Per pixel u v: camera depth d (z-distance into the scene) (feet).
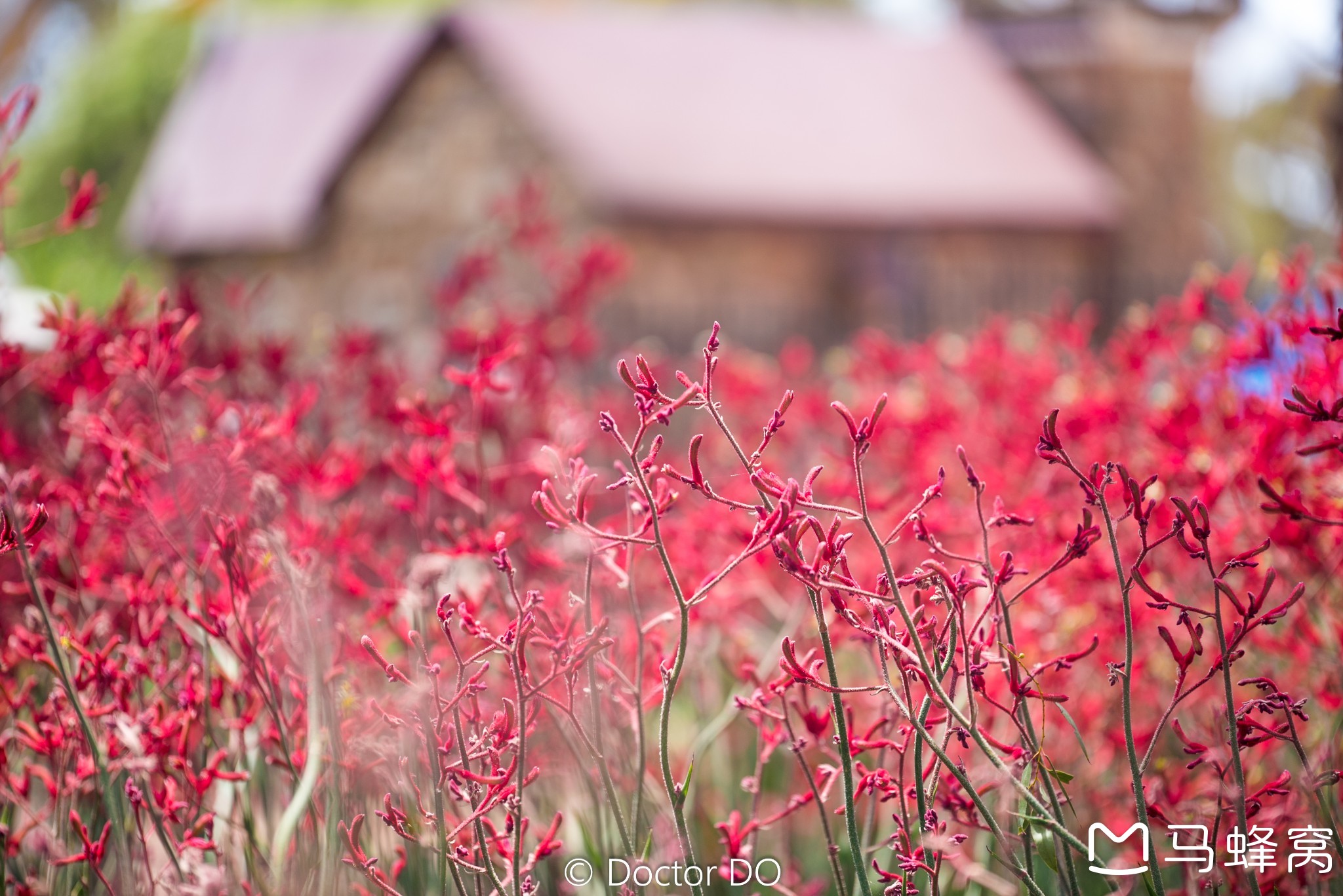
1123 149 69.15
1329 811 7.08
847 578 5.99
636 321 57.16
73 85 94.17
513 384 11.35
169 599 7.93
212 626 6.91
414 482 8.45
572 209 58.13
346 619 8.48
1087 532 5.87
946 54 73.67
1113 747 8.14
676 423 20.94
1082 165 66.28
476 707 6.38
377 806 7.55
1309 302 8.24
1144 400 10.67
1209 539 8.62
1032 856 6.48
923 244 61.41
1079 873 7.61
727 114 66.28
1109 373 12.02
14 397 9.68
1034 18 73.41
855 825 5.79
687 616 5.73
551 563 8.05
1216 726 7.09
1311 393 8.18
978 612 7.32
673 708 10.96
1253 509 8.66
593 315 18.62
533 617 6.14
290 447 9.16
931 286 61.46
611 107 64.59
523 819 6.91
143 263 64.64
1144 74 69.67
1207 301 10.14
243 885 6.78
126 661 7.66
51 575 8.52
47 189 90.33
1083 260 64.75
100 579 8.94
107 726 7.15
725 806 9.18
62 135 92.43
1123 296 65.62
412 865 7.17
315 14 114.21
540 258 16.52
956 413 11.80
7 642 8.32
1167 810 6.86
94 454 9.47
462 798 6.28
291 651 7.18
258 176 71.61
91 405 9.57
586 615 6.07
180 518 8.07
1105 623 8.68
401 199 61.87
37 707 8.07
